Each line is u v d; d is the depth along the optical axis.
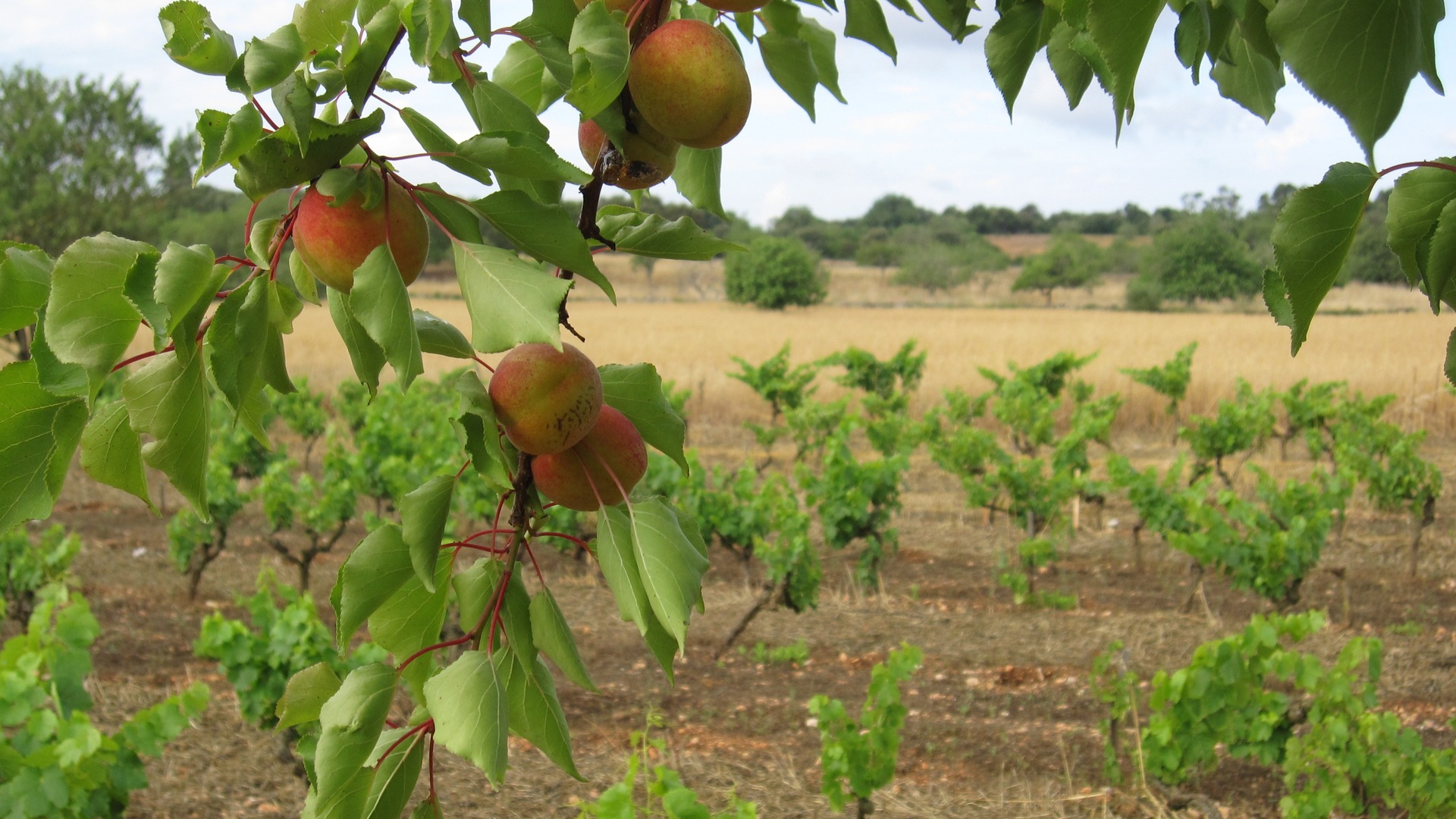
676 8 1.46
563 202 1.24
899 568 10.82
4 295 0.97
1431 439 18.20
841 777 4.93
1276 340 34.25
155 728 4.49
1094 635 8.51
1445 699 7.09
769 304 64.19
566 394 1.16
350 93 0.99
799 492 14.69
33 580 7.66
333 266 1.03
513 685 1.25
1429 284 0.92
